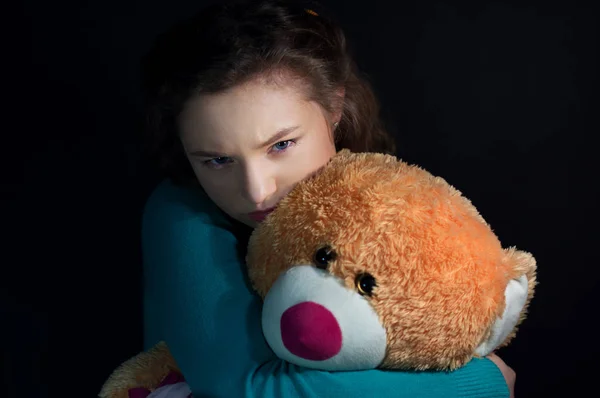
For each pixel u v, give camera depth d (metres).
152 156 0.98
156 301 0.84
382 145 1.11
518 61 1.35
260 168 0.77
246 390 0.71
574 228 1.30
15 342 1.30
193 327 0.77
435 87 1.38
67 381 1.30
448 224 0.66
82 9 1.40
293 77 0.77
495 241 0.69
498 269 0.67
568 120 1.33
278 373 0.72
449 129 1.37
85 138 1.40
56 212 1.38
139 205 1.39
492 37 1.36
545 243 1.30
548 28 1.34
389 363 0.68
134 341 1.34
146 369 0.88
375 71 1.39
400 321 0.64
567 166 1.32
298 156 0.78
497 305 0.66
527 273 0.72
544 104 1.34
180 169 0.94
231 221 0.92
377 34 1.39
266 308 0.69
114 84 1.40
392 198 0.67
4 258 1.35
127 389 0.86
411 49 1.38
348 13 1.40
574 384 1.24
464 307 0.64
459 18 1.37
